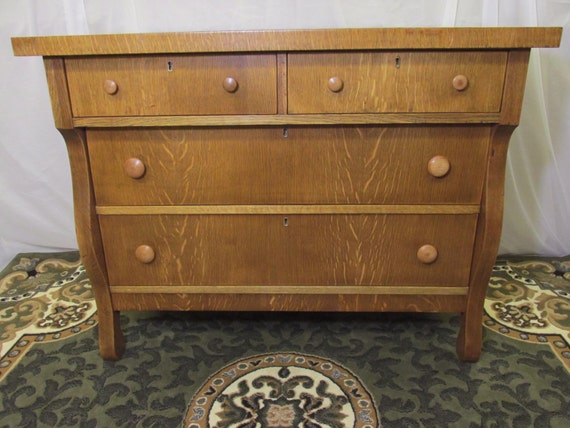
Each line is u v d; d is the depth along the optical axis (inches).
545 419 38.6
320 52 34.8
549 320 52.1
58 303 56.6
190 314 54.3
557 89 58.4
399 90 35.7
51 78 36.2
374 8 54.9
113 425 38.6
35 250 68.9
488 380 43.1
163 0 54.9
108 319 45.1
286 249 42.5
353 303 44.4
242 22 56.1
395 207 40.3
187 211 41.1
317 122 36.8
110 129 38.5
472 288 42.6
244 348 48.2
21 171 63.1
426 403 40.5
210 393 41.9
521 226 64.8
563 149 61.5
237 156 39.1
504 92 35.4
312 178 39.6
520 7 54.3
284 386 42.6
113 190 40.6
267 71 35.5
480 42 33.4
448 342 48.8
